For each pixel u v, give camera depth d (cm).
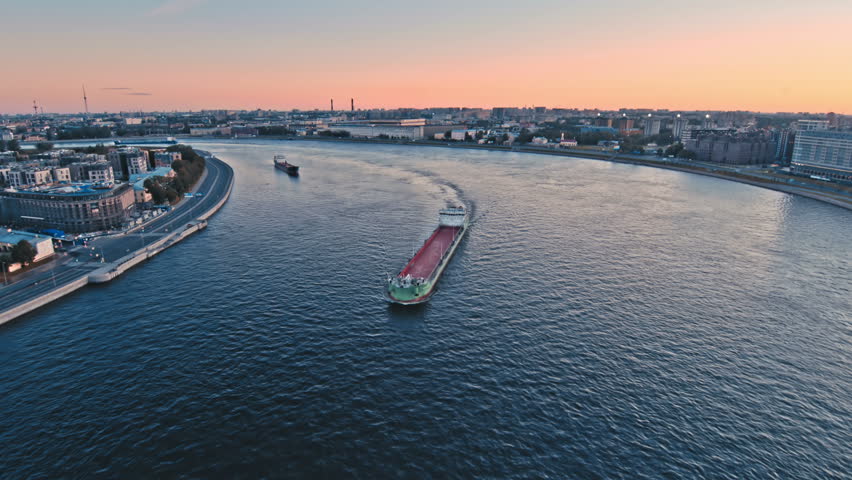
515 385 10012
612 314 13362
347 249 19175
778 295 14838
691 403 9588
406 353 11212
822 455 8331
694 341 11962
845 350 11688
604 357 11138
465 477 7675
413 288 13950
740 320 13138
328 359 10950
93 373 10488
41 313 13638
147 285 15675
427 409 9238
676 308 13800
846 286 15638
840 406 9625
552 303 14012
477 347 11506
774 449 8444
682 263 17700
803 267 17438
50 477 7681
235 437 8512
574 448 8319
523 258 18112
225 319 12988
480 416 9056
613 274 16450
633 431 8762
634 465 7975
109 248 19250
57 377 10362
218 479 7631
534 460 8038
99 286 15688
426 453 8156
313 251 18962
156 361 10919
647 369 10688
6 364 10906
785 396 9900
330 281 15688
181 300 14350
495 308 13662
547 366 10725
